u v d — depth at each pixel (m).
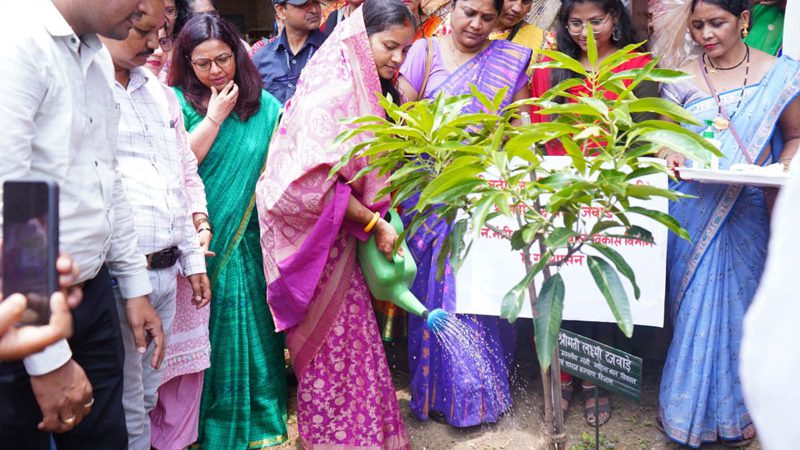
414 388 3.62
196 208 3.22
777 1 3.88
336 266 3.10
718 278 3.23
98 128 2.18
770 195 3.24
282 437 3.52
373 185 2.99
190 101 3.37
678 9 4.02
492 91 3.52
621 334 3.94
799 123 3.24
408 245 3.54
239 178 3.39
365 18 2.98
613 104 1.91
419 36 4.30
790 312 0.82
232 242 3.40
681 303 3.32
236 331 3.40
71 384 1.97
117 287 2.61
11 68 1.82
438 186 1.88
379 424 3.19
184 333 3.18
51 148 1.96
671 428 3.31
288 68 4.22
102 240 2.18
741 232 3.24
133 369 2.72
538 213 1.97
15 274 1.39
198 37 3.24
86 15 1.97
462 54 3.58
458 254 2.03
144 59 2.58
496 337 3.53
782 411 0.82
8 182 1.39
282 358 3.67
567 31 3.60
